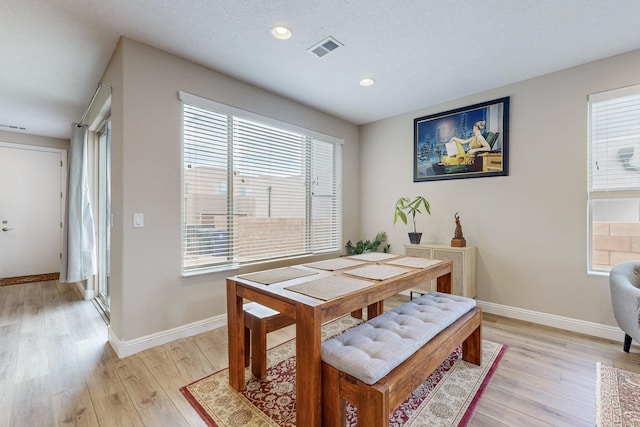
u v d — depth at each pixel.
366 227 4.36
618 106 2.51
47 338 2.55
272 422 1.51
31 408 1.62
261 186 3.18
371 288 1.62
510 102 3.02
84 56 2.47
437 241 3.58
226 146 2.85
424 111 3.70
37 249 4.93
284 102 3.35
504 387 1.81
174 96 2.45
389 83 2.99
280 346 2.38
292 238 3.52
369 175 4.31
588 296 2.61
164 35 2.18
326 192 4.00
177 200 2.48
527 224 2.93
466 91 3.20
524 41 2.27
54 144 5.05
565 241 2.73
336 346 1.38
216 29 2.11
